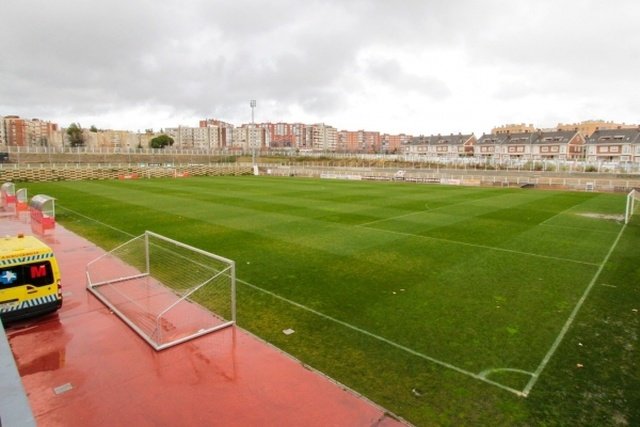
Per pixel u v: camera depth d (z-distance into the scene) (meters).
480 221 20.30
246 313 8.80
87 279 10.47
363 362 6.84
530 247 14.98
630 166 49.41
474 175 52.25
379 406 5.66
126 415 5.43
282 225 18.64
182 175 53.00
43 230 17.44
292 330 8.02
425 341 7.61
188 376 6.36
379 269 12.02
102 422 5.29
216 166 57.31
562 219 21.27
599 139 86.06
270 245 14.80
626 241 16.19
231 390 5.99
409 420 5.39
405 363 6.82
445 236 16.66
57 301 8.47
